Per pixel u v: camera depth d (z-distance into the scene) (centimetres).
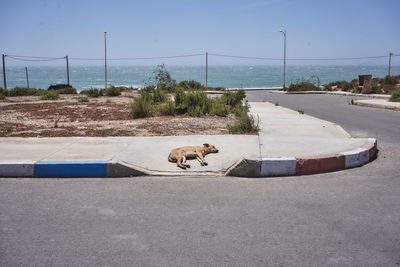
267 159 565
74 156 603
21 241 333
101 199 449
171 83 2027
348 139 757
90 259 299
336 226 365
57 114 1290
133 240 334
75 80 14638
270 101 2353
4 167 554
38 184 516
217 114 1287
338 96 3086
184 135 839
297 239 336
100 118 1179
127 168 555
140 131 893
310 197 456
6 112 1352
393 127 1090
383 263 294
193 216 392
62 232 352
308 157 585
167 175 552
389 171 586
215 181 527
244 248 318
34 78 17062
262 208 416
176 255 305
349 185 509
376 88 3184
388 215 395
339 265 290
